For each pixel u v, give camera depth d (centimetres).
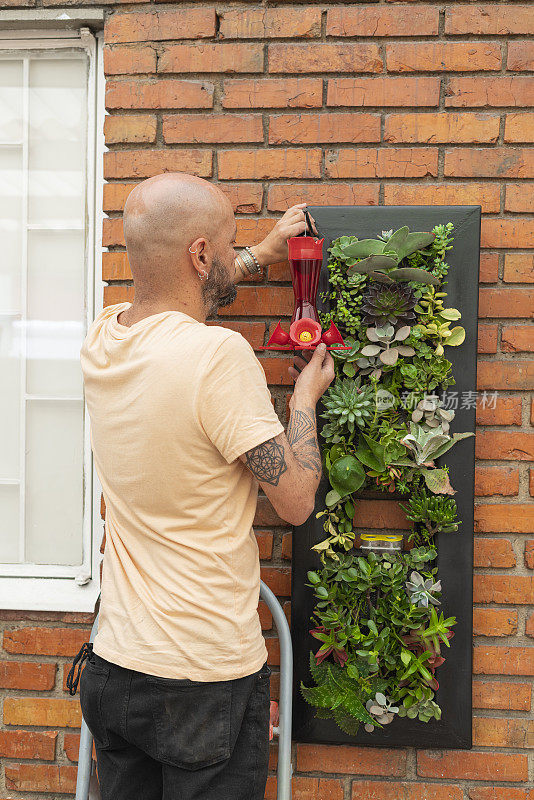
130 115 190
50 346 206
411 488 179
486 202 182
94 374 136
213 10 186
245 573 133
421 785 180
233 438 124
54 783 192
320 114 185
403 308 170
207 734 125
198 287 136
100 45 202
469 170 182
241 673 129
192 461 126
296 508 131
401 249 169
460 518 175
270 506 186
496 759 180
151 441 126
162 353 127
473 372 176
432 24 182
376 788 181
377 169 184
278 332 163
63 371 205
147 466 127
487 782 181
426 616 174
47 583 201
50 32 201
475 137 182
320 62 184
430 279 169
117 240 190
